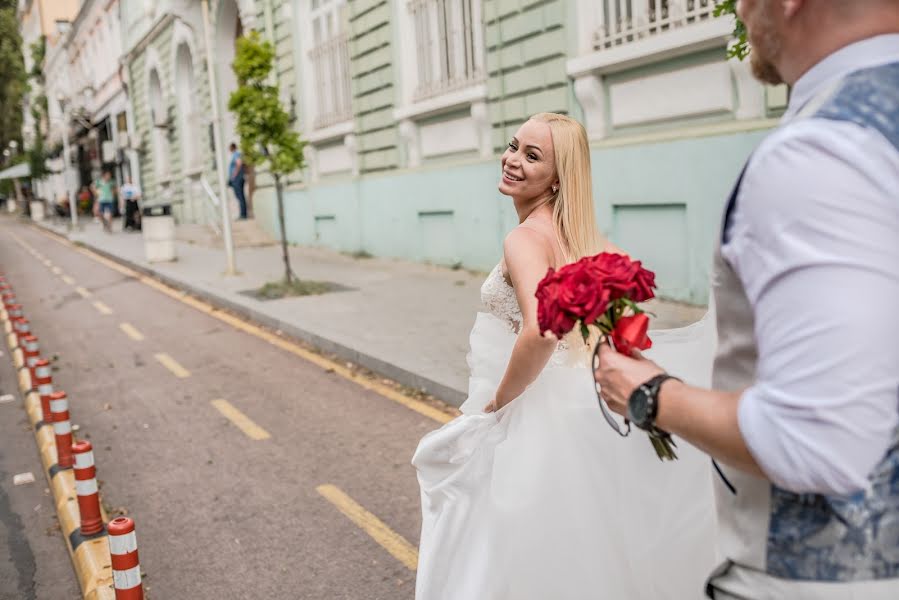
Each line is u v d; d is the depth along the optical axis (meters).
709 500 1.71
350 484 4.38
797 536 1.05
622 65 8.12
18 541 3.99
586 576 1.80
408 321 8.06
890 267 0.90
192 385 6.69
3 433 5.77
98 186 26.42
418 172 11.87
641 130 8.22
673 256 7.79
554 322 1.28
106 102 35.81
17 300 12.41
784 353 0.94
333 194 14.51
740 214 1.04
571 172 2.07
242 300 10.07
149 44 26.12
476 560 1.98
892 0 1.01
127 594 2.74
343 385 6.40
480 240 10.73
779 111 6.65
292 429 5.38
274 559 3.58
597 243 2.11
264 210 17.83
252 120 10.07
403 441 5.02
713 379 1.18
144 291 12.60
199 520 4.01
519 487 1.88
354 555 3.58
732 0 3.97
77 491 3.77
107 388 6.75
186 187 24.00
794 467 0.93
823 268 0.91
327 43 14.20
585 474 1.81
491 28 9.84
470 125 10.89
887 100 0.95
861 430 0.89
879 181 0.91
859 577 1.02
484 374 2.22
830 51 1.04
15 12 60.59
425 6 11.47
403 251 12.62
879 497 1.00
